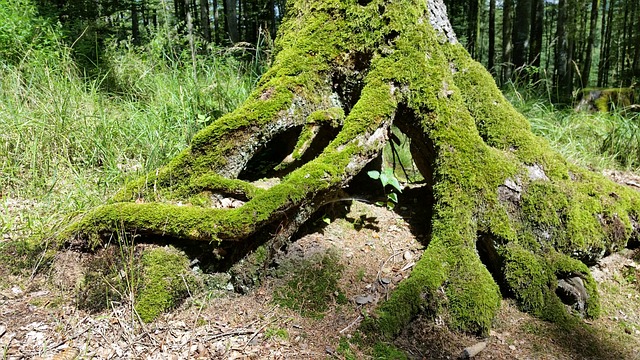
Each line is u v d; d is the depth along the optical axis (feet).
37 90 12.85
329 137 9.78
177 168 9.15
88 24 23.67
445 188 8.70
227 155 9.11
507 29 34.50
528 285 8.20
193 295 7.77
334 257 8.48
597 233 8.95
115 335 6.90
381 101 8.87
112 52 19.20
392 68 9.14
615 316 8.35
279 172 10.01
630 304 8.74
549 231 8.63
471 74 10.07
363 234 9.25
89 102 13.20
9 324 6.92
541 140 10.48
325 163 8.25
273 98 9.18
